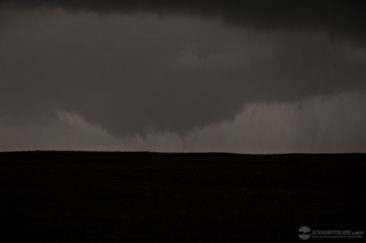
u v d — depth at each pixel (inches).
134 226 1729.8
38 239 1573.6
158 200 2237.9
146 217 1870.1
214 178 2950.3
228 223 1774.1
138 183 2746.1
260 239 1572.3
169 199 2261.3
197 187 2628.0
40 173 3100.4
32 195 2327.8
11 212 1961.1
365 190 2559.1
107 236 1601.9
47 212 1968.5
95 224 1759.4
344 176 2957.7
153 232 1649.9
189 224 1761.8
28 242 1542.8
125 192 2420.0
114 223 1777.8
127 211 1989.4
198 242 1536.7
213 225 1740.9
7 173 3073.3
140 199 2260.1
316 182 2792.8
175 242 1539.1
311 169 3240.7
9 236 1608.0
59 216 1891.0
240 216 1886.1
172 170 3314.5
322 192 2470.5
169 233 1638.8
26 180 2787.9
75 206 2089.1
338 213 1940.2
